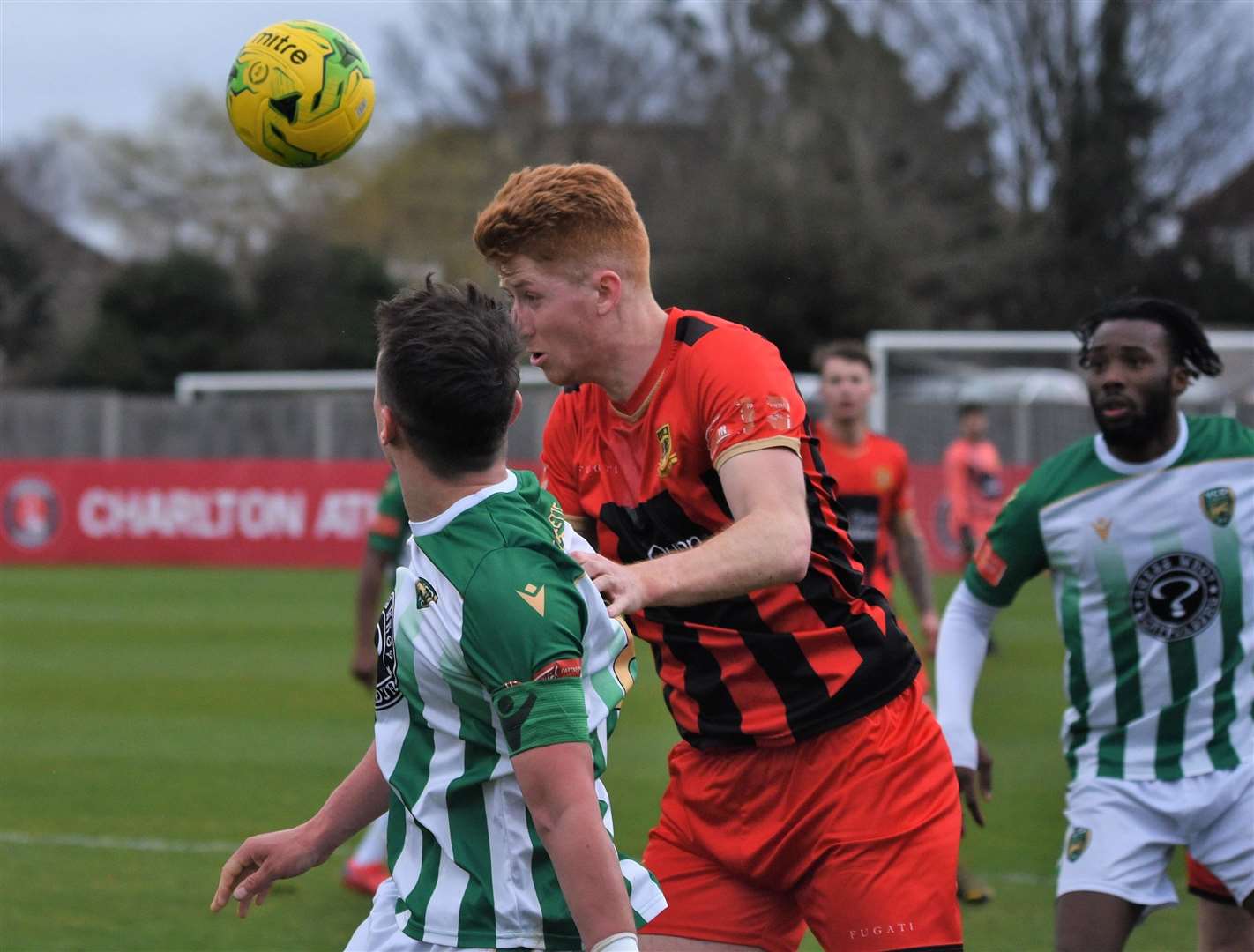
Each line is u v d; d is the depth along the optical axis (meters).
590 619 9.28
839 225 121.12
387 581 28.84
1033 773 29.67
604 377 11.81
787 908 12.79
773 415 10.98
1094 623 14.47
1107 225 132.88
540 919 9.22
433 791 9.34
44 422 92.06
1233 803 14.00
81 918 19.75
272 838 10.41
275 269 144.75
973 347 94.81
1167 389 14.03
